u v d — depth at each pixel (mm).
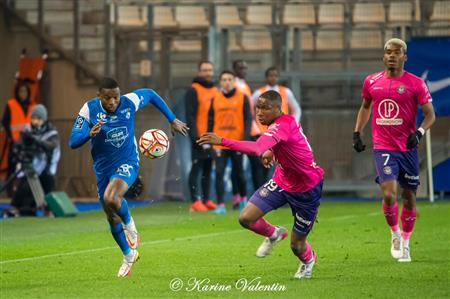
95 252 28594
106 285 21719
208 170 45281
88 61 57750
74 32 57719
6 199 54812
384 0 58406
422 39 48469
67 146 53344
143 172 52562
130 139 23781
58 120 53312
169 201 52031
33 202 43938
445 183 51219
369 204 49000
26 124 53531
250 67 55938
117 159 23672
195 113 44312
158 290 20844
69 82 57812
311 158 21828
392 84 25906
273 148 21781
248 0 62094
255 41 55938
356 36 56406
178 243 30750
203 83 44656
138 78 55375
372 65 56250
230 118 43438
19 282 22484
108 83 22969
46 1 58812
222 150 43562
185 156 51875
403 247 25719
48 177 44219
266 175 45312
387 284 21375
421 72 48438
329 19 60562
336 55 56656
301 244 22297
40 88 57406
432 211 42688
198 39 54844
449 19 56656
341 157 53500
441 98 48312
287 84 53406
